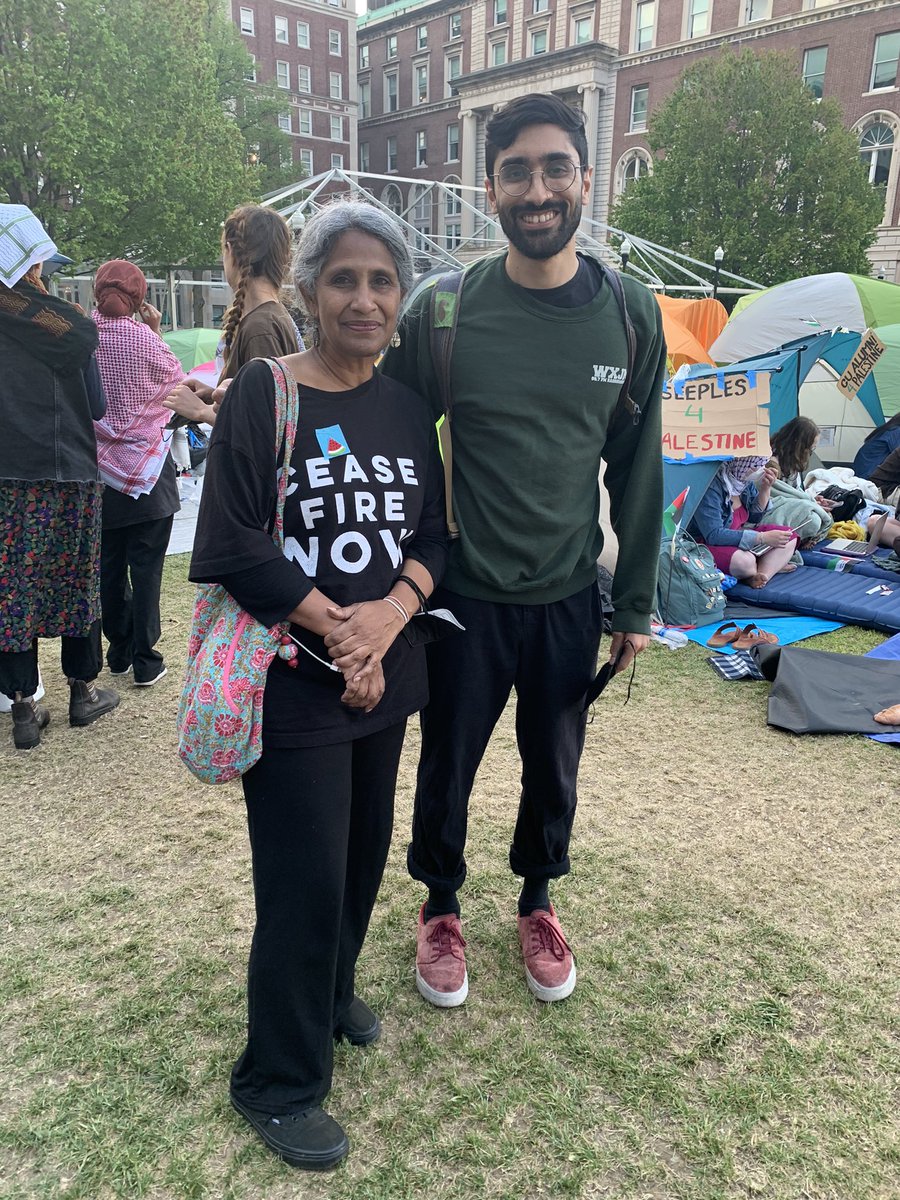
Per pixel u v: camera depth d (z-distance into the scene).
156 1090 1.81
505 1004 2.09
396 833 2.81
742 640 4.67
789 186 21.25
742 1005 2.10
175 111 19.98
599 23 34.94
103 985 2.12
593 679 2.03
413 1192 1.60
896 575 5.73
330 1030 1.68
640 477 1.98
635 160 34.12
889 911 2.48
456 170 44.22
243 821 2.89
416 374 1.87
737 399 5.09
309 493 1.50
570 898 2.51
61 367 3.06
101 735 3.51
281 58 44.47
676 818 2.96
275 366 1.49
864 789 3.18
